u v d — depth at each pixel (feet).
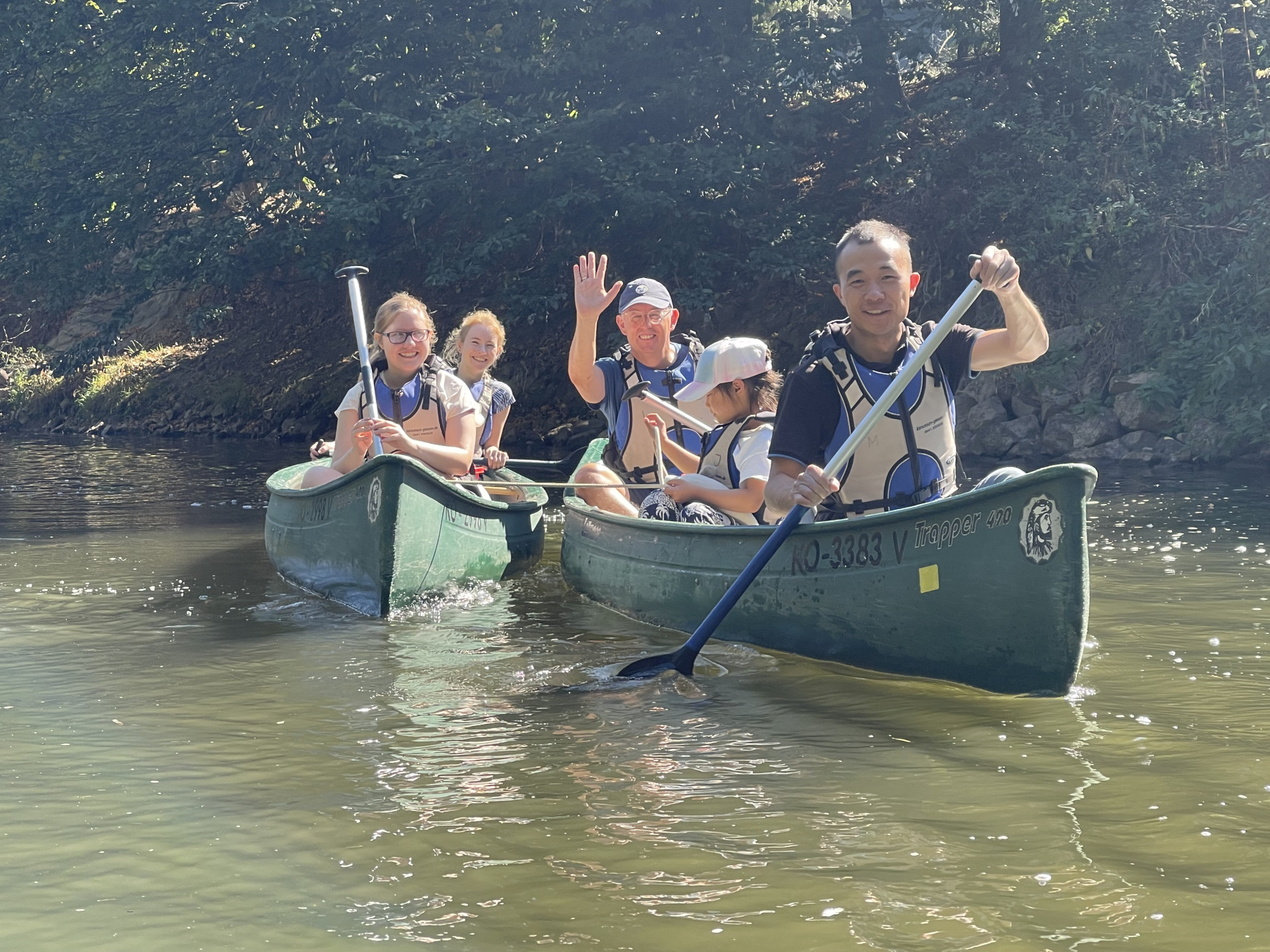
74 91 55.11
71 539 23.35
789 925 6.90
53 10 51.78
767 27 53.31
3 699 12.04
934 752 10.02
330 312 61.36
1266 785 9.00
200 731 10.90
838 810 8.68
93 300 72.33
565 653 14.02
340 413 19.11
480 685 12.52
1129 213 39.55
